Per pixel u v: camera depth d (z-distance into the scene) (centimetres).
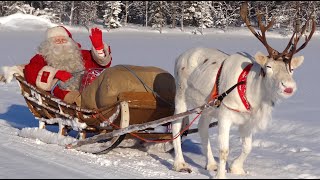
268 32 6900
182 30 7631
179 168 780
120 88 867
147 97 861
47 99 980
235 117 718
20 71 1050
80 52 1024
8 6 7975
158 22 7819
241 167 771
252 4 7050
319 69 2392
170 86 891
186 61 810
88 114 900
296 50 660
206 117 820
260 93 684
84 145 880
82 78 970
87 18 8250
